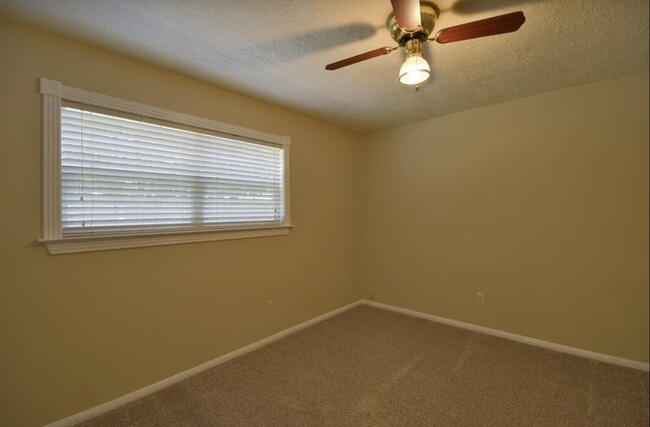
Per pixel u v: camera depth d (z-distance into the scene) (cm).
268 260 294
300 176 325
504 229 297
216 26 172
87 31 174
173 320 226
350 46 195
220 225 257
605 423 179
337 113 325
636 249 237
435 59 210
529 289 284
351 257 393
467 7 158
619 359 243
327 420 185
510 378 227
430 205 347
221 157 258
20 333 166
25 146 167
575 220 261
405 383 222
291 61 213
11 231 163
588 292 256
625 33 180
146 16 162
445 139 334
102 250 194
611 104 245
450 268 333
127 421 184
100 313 193
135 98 208
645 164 233
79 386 184
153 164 218
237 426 180
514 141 290
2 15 158
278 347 281
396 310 377
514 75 237
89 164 190
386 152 384
